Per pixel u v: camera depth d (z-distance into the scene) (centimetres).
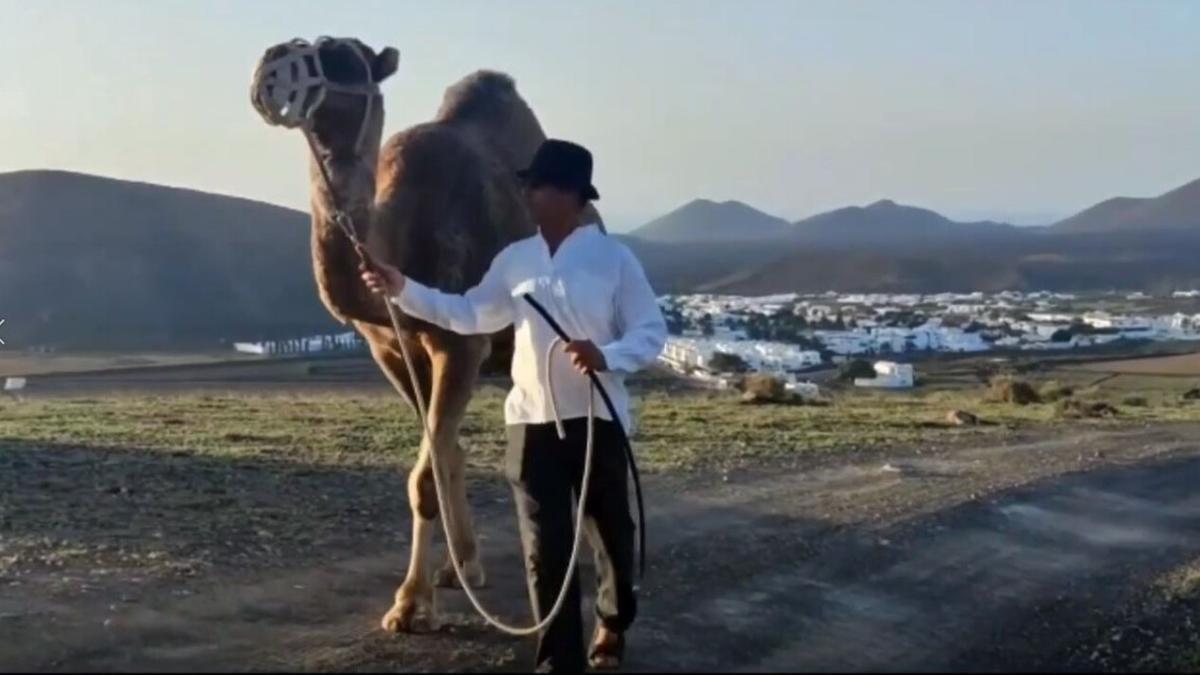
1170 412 2544
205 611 840
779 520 1165
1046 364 5688
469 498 1226
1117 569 1079
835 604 909
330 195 802
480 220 874
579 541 670
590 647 713
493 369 928
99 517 1082
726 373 3981
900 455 1620
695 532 1106
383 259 820
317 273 820
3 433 1606
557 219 675
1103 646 859
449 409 820
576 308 663
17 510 1097
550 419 668
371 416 1902
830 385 4088
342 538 1038
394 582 920
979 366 5541
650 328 666
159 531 1040
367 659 741
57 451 1427
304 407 2072
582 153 682
